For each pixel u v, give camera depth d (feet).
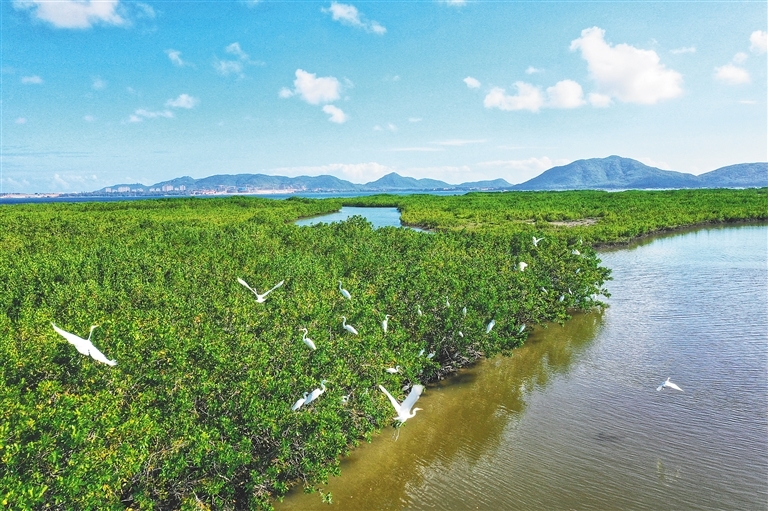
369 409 51.42
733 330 89.71
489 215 263.90
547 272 98.58
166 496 40.45
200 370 47.21
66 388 45.27
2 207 320.70
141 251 103.55
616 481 51.72
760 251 164.55
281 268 86.33
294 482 51.47
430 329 70.13
